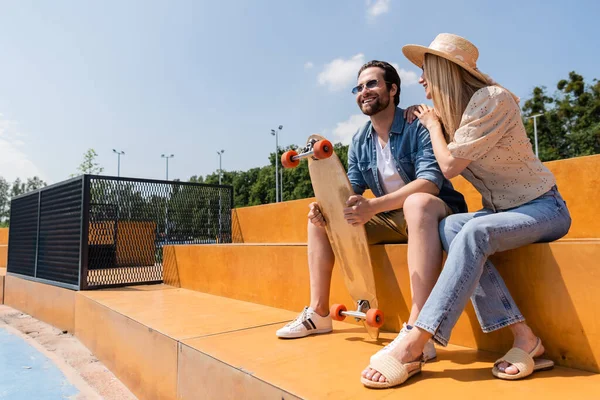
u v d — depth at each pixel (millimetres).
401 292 1860
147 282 3910
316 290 1926
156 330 2023
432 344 1479
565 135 25719
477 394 1137
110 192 3758
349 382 1284
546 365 1294
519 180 1412
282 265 2588
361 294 1811
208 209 4508
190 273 3566
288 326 1870
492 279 1350
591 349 1278
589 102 25203
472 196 2713
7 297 5000
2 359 2783
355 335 1885
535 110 27109
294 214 4129
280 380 1311
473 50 1521
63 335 3428
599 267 1271
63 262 3836
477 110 1386
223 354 1607
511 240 1332
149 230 4000
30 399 2119
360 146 2035
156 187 4094
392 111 1892
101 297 3107
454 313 1270
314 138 1759
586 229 2273
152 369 2023
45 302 3984
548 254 1381
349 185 1662
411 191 1637
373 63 1900
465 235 1307
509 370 1240
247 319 2275
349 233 1729
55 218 4066
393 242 1995
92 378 2424
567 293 1333
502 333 1511
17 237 5035
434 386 1213
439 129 1551
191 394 1699
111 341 2566
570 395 1103
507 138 1388
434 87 1550
